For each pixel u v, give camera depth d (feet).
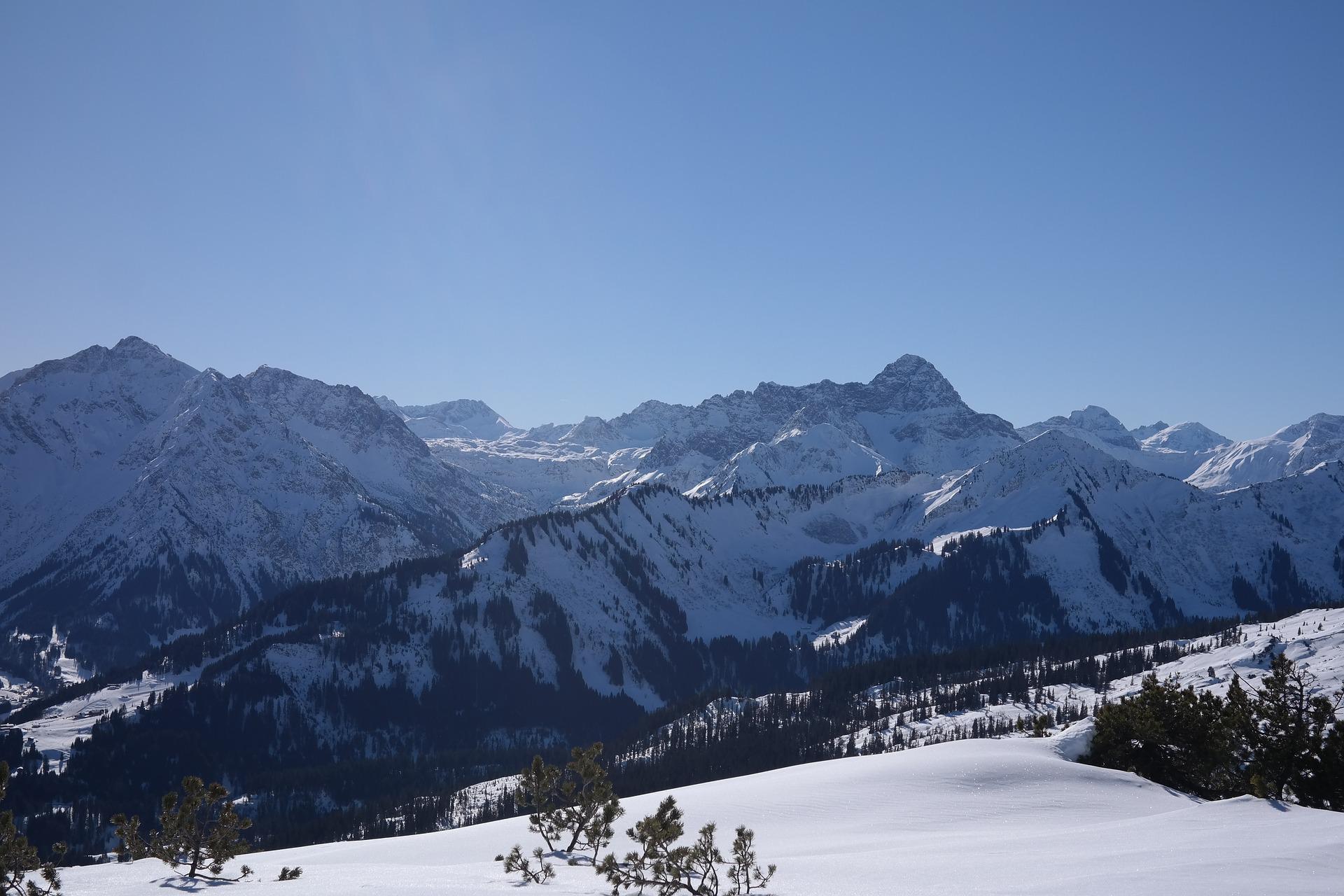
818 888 147.02
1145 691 347.97
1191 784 326.03
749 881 149.59
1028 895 125.90
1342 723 296.51
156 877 183.52
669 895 152.05
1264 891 119.96
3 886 152.46
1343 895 118.42
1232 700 325.21
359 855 249.55
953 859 168.04
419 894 152.97
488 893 153.38
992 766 290.76
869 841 208.85
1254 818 193.67
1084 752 346.54
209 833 194.08
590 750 217.36
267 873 193.16
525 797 219.00
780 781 308.81
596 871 166.61
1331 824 178.91
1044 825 225.56
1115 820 234.17
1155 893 120.78
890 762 314.76
